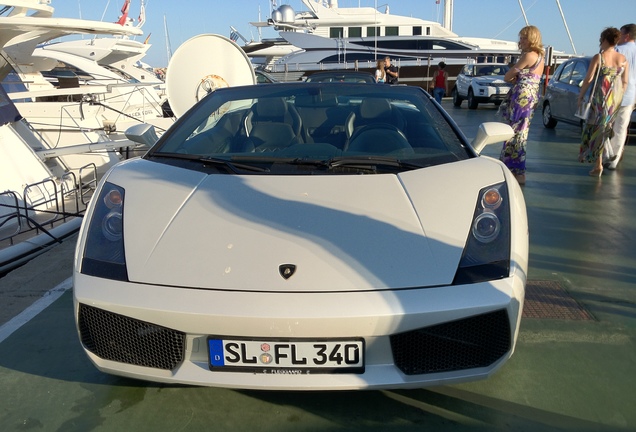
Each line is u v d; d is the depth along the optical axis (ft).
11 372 8.20
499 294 6.30
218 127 10.15
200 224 7.10
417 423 6.94
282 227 6.97
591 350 8.61
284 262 6.48
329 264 6.45
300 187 7.83
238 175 8.31
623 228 14.80
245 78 25.45
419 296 6.19
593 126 20.97
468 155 8.95
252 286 6.27
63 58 38.88
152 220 7.24
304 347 6.19
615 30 19.86
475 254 6.66
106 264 6.76
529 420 6.97
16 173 19.31
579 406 7.23
